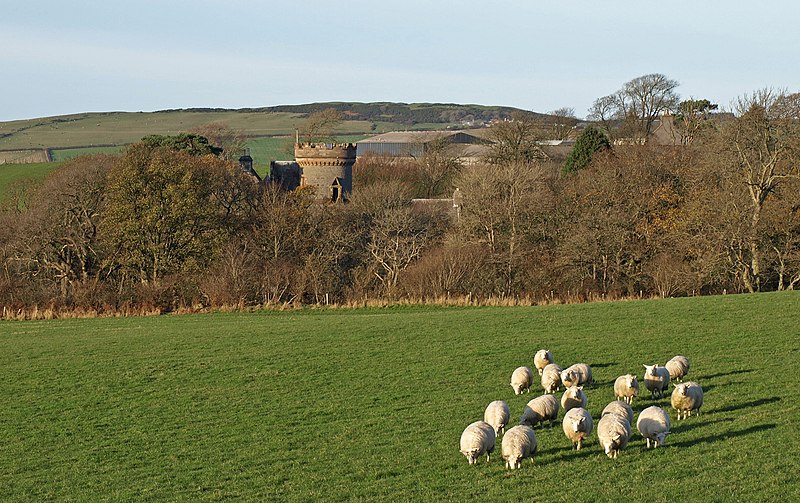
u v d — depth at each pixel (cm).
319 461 3106
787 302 6034
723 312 5728
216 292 8175
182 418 3819
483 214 9612
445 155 17862
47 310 7681
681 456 2789
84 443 3522
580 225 9038
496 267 8981
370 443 3278
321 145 14112
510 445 2800
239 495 2798
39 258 9400
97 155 12975
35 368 4966
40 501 2875
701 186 9069
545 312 6234
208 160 11775
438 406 3762
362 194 12138
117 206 9306
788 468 2603
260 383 4391
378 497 2664
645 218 9350
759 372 4000
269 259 9312
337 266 9462
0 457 3378
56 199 10038
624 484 2559
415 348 5047
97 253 9450
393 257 9331
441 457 3028
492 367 4488
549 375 3831
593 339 5062
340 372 4538
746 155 8269
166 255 9175
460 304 7925
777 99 8262
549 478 2678
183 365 4872
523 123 15312
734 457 2739
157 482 2992
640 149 10769
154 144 13812
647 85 17150
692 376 4016
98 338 6003
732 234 8256
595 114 18175
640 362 4416
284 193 11350
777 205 8262
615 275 8856
